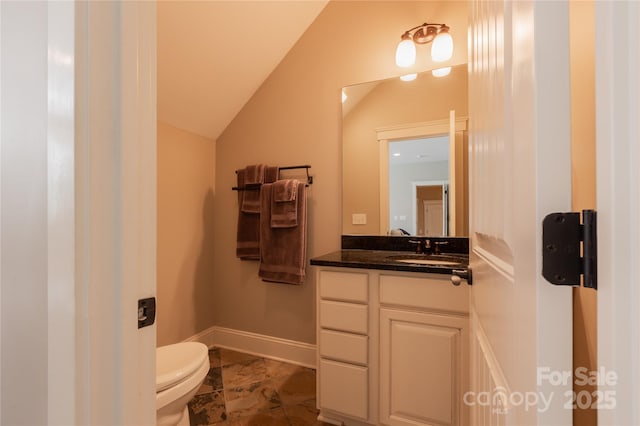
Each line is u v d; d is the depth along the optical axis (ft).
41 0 1.63
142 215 1.68
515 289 1.44
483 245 2.24
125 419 1.55
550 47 1.15
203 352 4.29
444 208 6.18
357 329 4.91
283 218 6.81
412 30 6.17
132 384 1.59
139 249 1.65
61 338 1.45
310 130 7.22
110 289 1.51
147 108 1.73
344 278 5.02
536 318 1.19
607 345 0.97
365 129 6.73
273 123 7.60
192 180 7.61
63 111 1.45
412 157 6.40
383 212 6.60
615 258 0.95
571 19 1.88
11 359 1.71
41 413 1.60
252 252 7.38
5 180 1.74
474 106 2.54
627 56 0.91
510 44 1.51
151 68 1.77
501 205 1.67
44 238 1.61
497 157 1.74
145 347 1.69
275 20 6.54
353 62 6.81
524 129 1.29
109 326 1.51
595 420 1.60
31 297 1.65
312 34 7.16
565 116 1.14
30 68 1.66
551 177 1.16
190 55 6.13
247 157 7.90
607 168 0.97
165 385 3.50
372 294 4.83
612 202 0.96
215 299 8.21
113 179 1.54
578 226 1.11
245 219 7.48
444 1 6.05
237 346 7.90
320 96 7.11
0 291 1.75
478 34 2.35
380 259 5.29
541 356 1.17
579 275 1.10
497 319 1.84
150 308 1.72
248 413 5.35
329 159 7.03
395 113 6.50
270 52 7.14
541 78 1.16
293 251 6.79
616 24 0.93
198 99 6.99
